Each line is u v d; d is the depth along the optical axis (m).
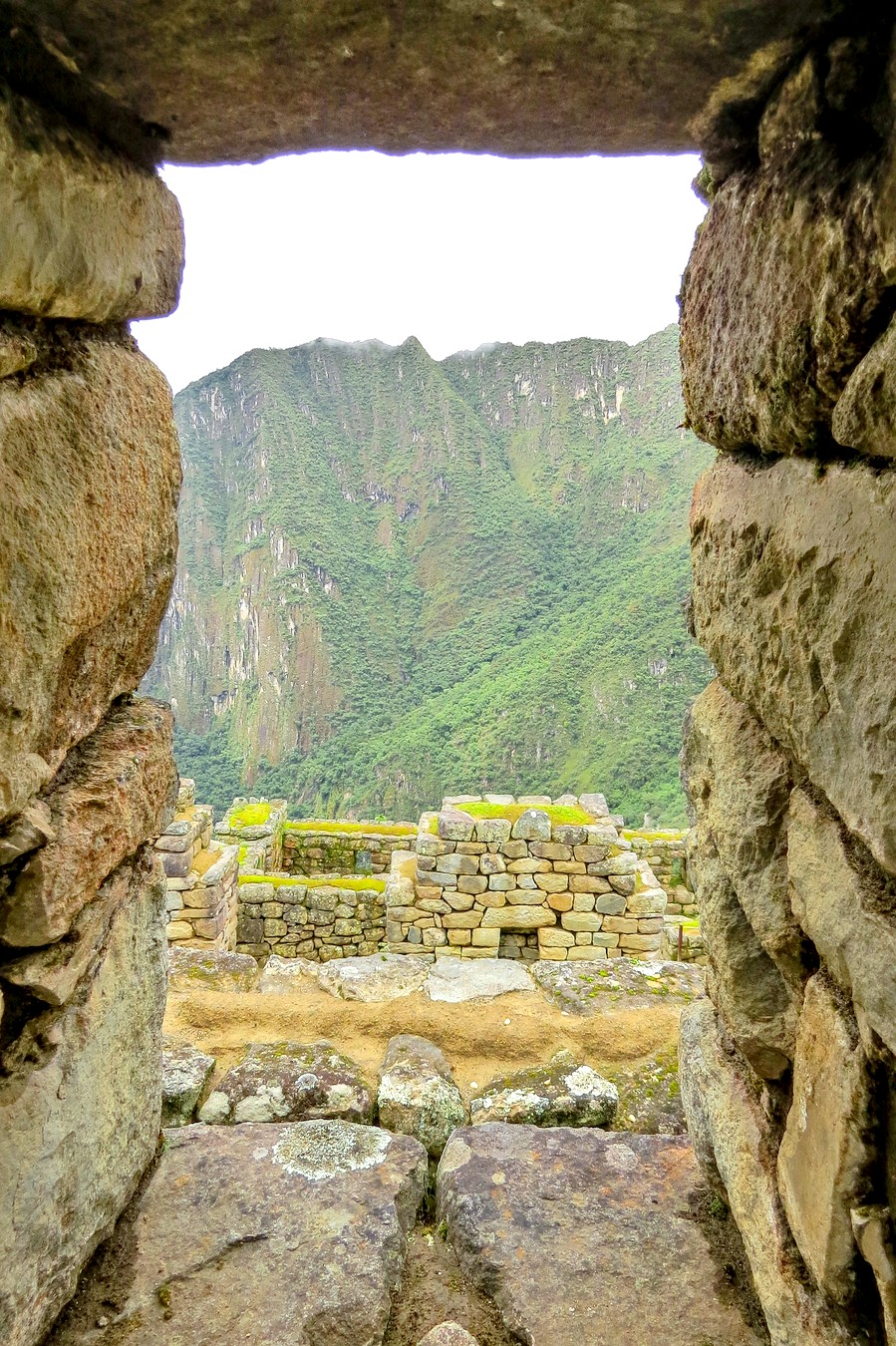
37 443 1.12
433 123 1.31
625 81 1.18
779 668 1.27
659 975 3.34
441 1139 2.27
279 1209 1.83
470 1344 1.55
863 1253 1.08
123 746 1.61
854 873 1.08
